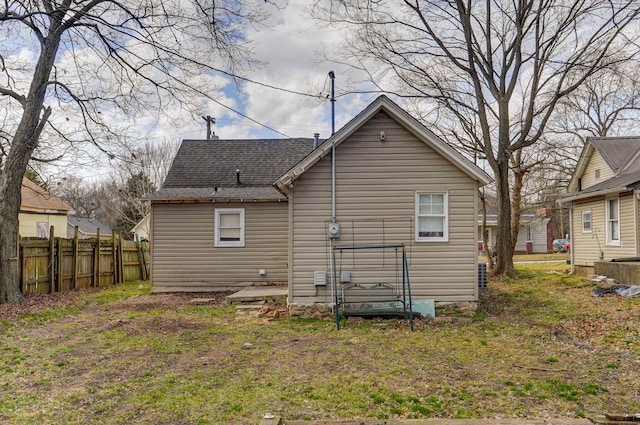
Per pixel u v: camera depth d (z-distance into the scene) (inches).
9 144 502.0
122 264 727.7
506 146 676.7
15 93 466.3
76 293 548.7
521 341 316.2
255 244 579.8
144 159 1443.2
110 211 1856.5
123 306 461.7
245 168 660.7
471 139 756.6
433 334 343.6
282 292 492.1
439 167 415.8
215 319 401.4
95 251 637.3
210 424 181.3
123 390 219.8
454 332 348.8
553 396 211.2
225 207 580.1
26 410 194.2
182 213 580.4
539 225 1569.9
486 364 262.2
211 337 332.5
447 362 267.0
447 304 411.5
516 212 801.6
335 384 228.2
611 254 629.6
